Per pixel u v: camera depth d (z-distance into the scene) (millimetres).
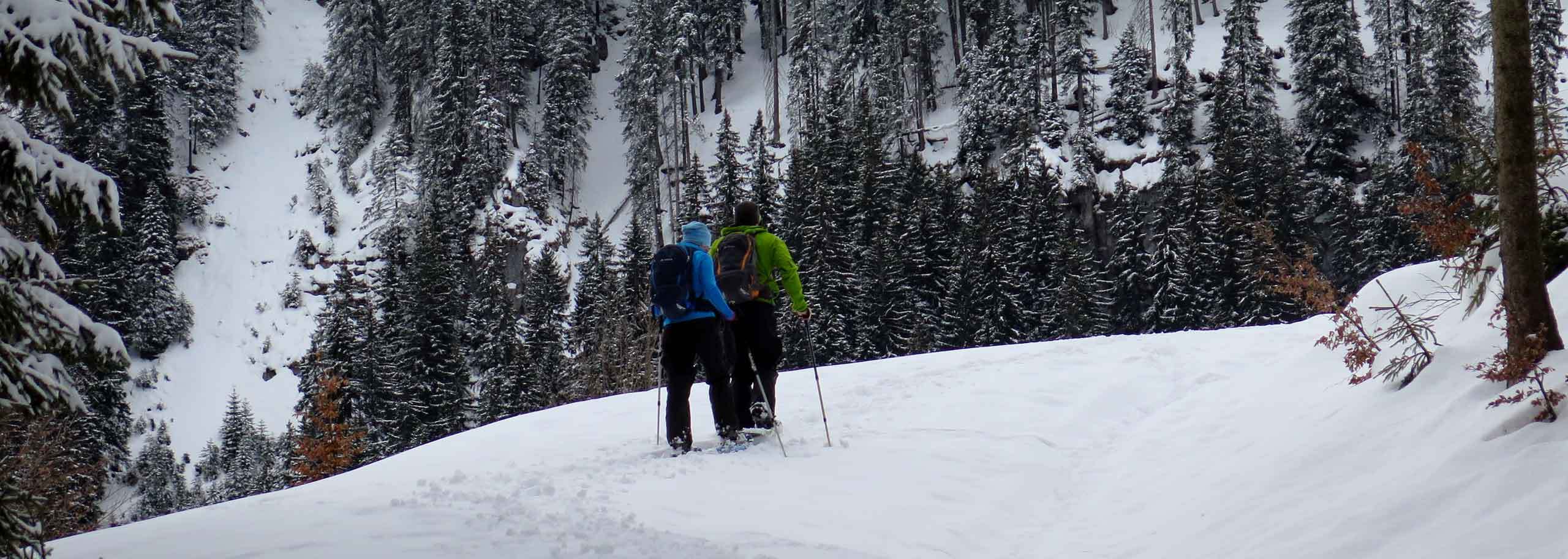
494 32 65688
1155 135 50719
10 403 2980
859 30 59469
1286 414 6062
